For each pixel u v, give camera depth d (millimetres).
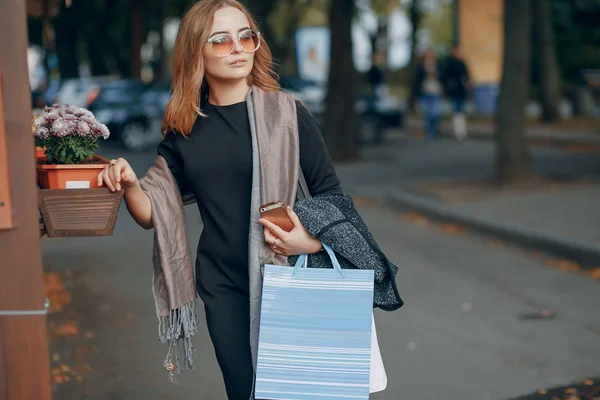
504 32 12891
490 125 26359
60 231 2854
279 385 2998
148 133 21562
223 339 3186
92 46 41188
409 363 5605
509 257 9047
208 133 3178
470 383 5211
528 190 12578
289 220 3049
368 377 2984
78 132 2994
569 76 31172
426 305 7102
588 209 10859
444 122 27594
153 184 3170
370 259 3062
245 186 3172
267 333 3004
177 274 3164
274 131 3129
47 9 9133
